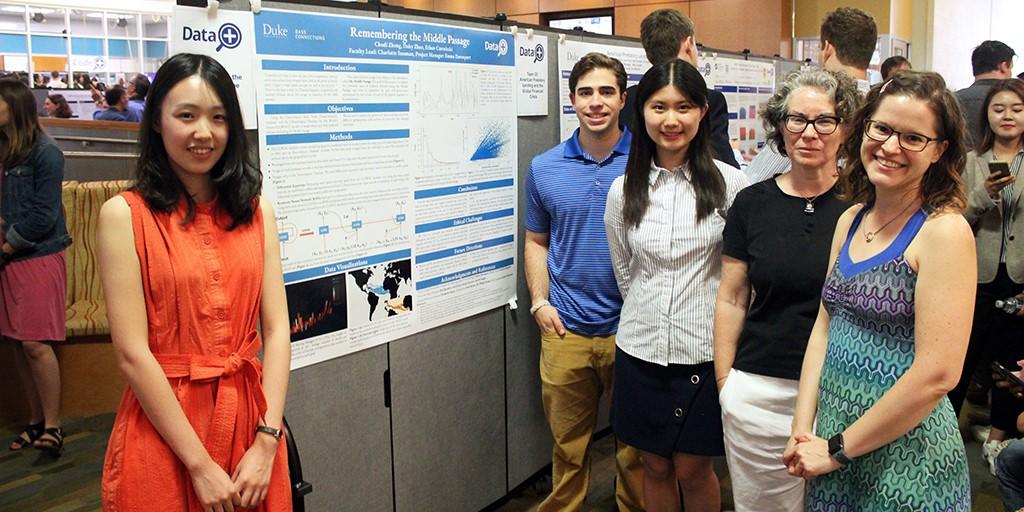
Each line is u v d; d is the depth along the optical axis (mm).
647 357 2133
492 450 2811
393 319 2324
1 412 3809
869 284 1432
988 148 3115
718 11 6734
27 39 6102
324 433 2174
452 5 8242
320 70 2018
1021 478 2234
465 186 2516
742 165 3887
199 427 1463
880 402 1388
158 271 1416
